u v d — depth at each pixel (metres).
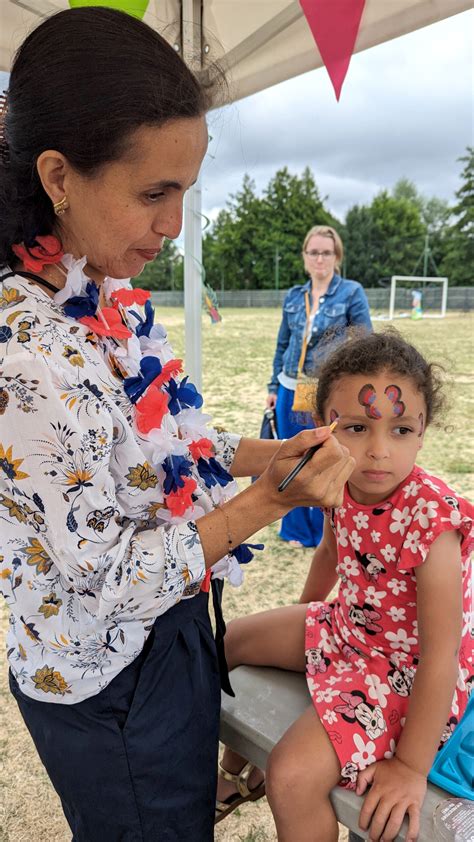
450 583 1.03
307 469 0.84
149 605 0.86
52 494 0.77
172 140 0.77
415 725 1.00
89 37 0.75
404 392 1.08
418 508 1.05
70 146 0.76
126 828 0.97
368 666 1.16
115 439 0.86
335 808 1.02
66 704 0.94
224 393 7.87
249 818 1.67
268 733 1.15
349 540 1.16
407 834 0.93
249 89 2.21
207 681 1.05
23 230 0.85
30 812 1.70
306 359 3.01
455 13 1.60
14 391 0.76
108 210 0.81
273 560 3.14
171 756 0.98
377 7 1.71
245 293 28.80
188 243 2.42
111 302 1.05
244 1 1.88
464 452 5.13
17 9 1.86
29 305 0.82
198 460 1.09
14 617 0.94
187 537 0.86
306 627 1.30
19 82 0.78
